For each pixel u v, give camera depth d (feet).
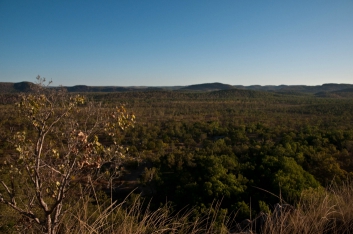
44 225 10.12
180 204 52.65
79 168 10.33
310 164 69.15
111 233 8.94
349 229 8.99
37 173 10.03
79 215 9.07
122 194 58.70
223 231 10.18
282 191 42.80
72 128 10.80
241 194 50.88
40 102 11.23
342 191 12.09
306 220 9.07
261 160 68.69
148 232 9.20
